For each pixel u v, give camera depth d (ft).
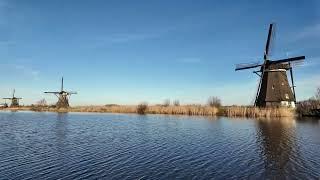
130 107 254.47
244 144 78.33
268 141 82.94
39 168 52.39
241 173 49.83
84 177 47.03
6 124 139.95
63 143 80.38
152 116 203.41
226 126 124.47
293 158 60.95
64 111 296.71
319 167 53.52
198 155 64.23
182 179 46.32
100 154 65.10
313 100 201.16
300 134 96.78
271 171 51.03
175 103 248.32
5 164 55.26
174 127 123.24
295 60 182.91
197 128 118.11
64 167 53.16
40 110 334.24
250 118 173.27
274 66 189.78
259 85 195.52
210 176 48.03
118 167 53.47
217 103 227.40
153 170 51.52
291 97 190.60
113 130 113.29
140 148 72.74
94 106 285.23
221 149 71.31
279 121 148.97
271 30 190.29
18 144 78.28
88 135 97.91
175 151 68.85
